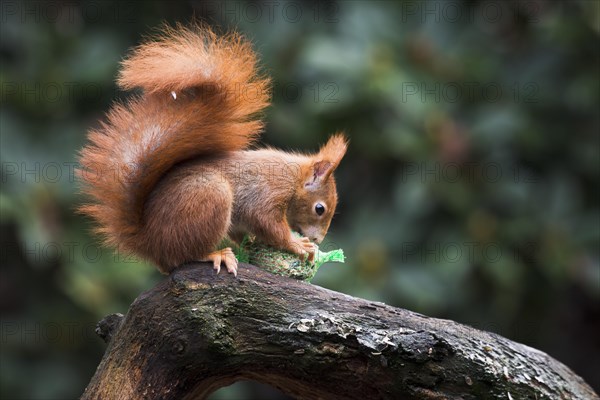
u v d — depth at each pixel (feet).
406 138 35.37
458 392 19.01
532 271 37.63
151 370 19.08
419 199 34.73
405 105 35.14
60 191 34.58
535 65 38.47
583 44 38.45
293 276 21.89
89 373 36.35
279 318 19.08
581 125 38.75
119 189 21.04
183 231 20.39
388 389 18.94
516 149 37.83
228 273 19.54
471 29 37.99
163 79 20.10
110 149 21.25
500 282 35.47
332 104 35.50
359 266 35.14
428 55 36.99
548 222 36.73
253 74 21.97
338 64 35.58
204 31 22.39
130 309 19.67
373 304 19.56
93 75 36.73
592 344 45.83
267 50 37.24
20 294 36.78
